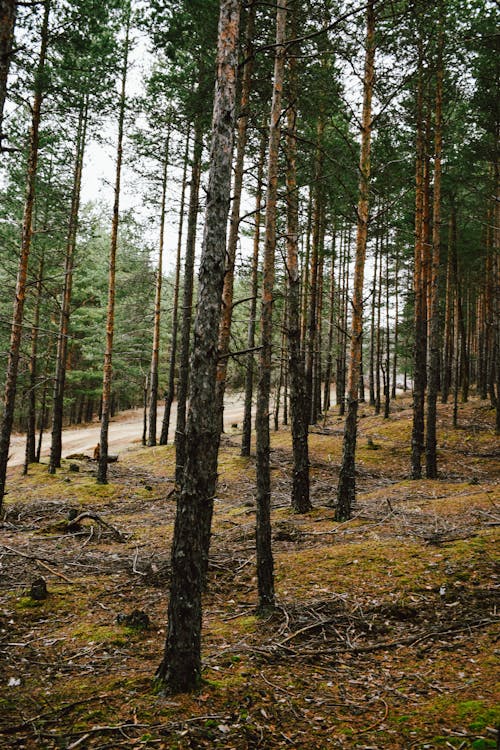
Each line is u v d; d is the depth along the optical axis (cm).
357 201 1080
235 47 480
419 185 1680
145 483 1709
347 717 418
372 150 1338
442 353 3322
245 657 526
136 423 3788
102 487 1605
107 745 374
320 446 2180
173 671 452
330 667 511
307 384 2381
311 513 1179
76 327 2872
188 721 402
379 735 387
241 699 441
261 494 646
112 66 1397
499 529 870
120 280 2594
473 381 3722
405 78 1093
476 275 2931
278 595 695
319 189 1150
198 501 452
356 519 1070
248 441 1997
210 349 458
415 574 714
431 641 549
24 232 1198
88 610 679
